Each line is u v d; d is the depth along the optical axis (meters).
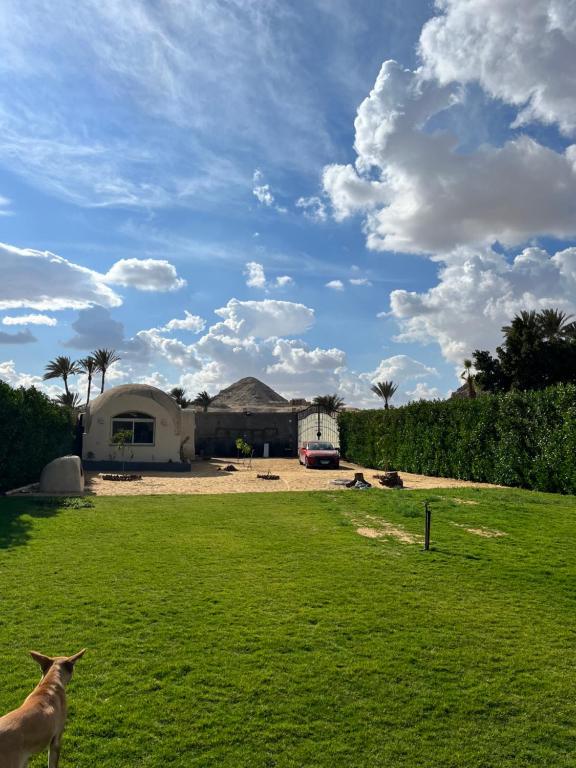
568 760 4.38
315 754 4.37
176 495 17.75
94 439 29.19
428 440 25.31
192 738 4.51
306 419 43.97
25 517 13.01
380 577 8.72
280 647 6.12
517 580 8.65
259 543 10.90
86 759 4.24
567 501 15.39
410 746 4.50
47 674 4.10
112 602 7.39
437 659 5.96
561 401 17.59
